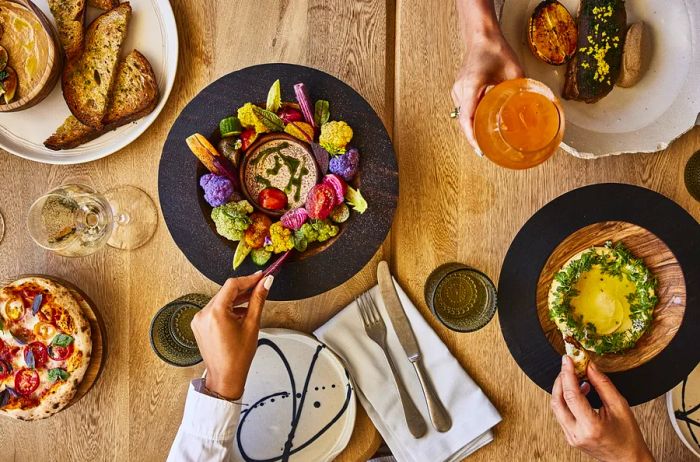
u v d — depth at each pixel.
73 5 1.11
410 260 1.16
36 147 1.15
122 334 1.17
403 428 1.15
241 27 1.17
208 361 1.02
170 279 1.17
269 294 1.10
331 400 1.15
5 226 1.18
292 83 1.11
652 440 1.17
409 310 1.15
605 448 1.06
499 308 1.15
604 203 1.14
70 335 1.12
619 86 1.11
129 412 1.16
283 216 1.10
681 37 1.07
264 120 1.10
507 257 1.14
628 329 1.14
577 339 1.12
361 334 1.16
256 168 1.14
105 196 1.16
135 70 1.11
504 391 1.16
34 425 1.16
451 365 1.14
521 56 1.11
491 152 0.95
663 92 1.09
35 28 1.11
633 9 1.10
